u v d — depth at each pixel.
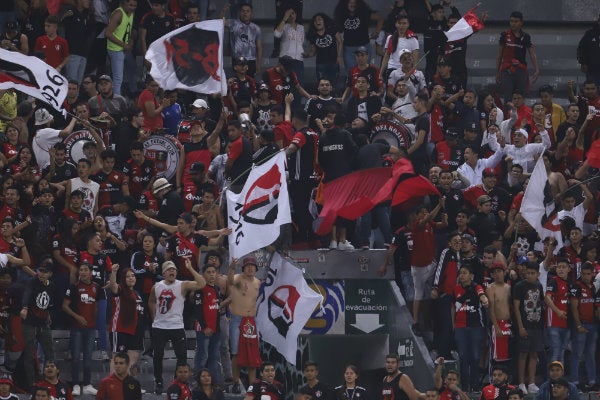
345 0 90.19
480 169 78.69
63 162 74.31
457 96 82.31
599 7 103.44
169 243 69.06
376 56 95.25
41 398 61.62
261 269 70.50
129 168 75.44
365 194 67.56
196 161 75.69
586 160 77.56
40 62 72.75
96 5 89.06
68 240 68.50
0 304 66.50
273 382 65.56
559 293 70.19
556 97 97.50
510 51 90.06
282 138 72.31
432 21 91.75
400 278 71.94
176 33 71.38
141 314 66.88
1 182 71.25
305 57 90.56
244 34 89.88
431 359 68.75
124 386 63.34
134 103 83.62
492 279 70.31
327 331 70.94
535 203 70.88
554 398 65.88
